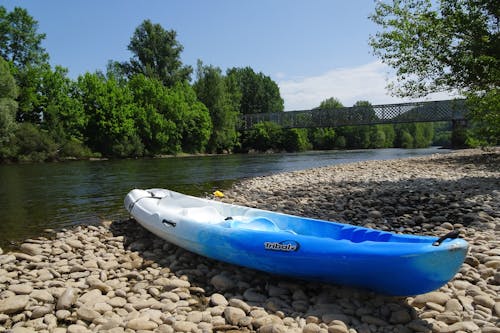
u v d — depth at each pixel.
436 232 6.51
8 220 8.82
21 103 36.78
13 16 40.47
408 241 4.22
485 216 7.15
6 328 3.70
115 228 7.77
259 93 80.38
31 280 4.93
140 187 14.62
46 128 36.84
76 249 6.39
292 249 4.44
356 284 4.19
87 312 3.85
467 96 12.52
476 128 17.78
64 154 34.75
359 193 10.52
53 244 6.63
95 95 39.59
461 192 9.83
